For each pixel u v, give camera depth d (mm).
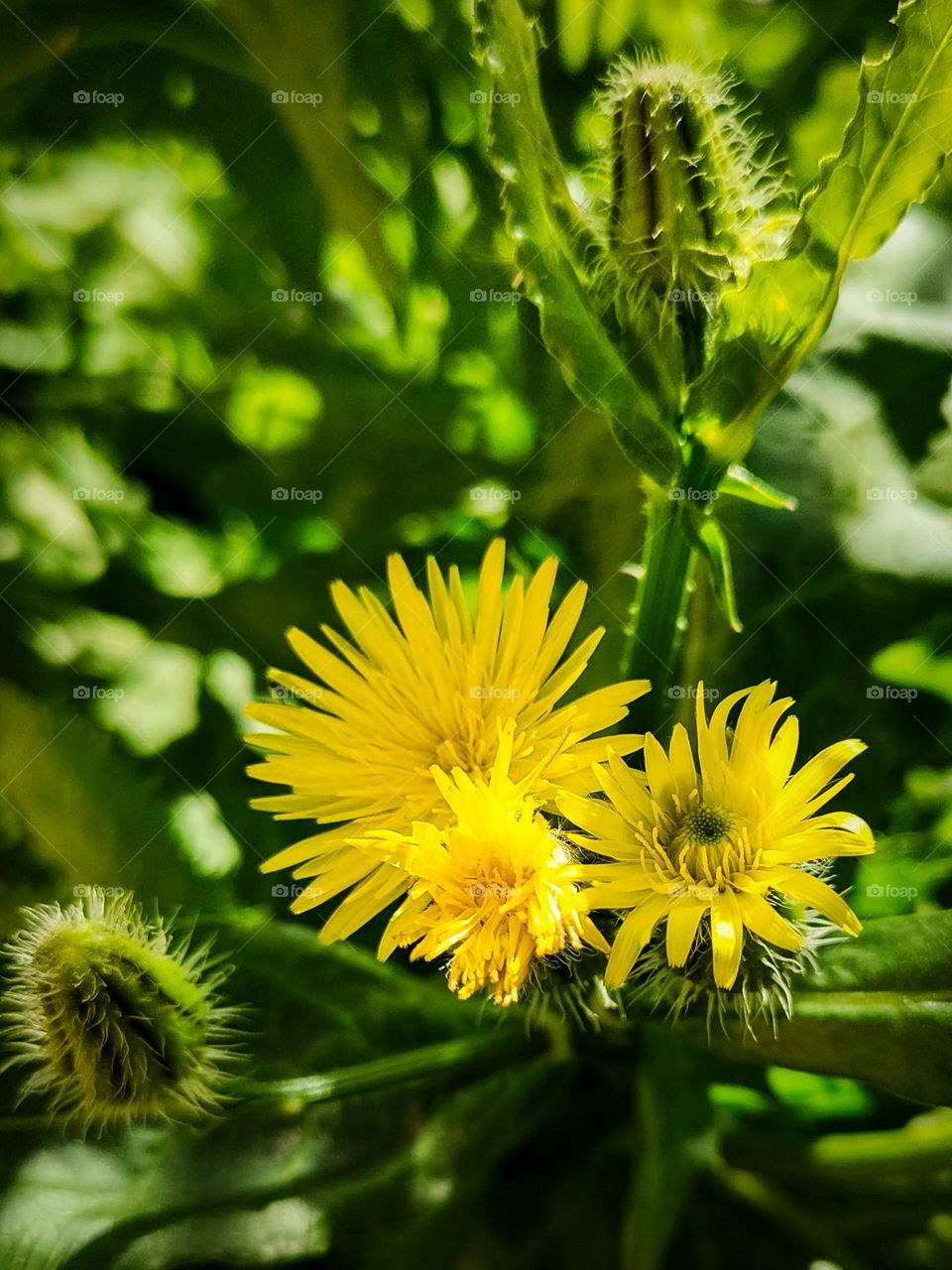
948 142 225
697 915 213
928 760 271
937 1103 229
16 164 307
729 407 230
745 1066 273
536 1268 262
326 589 291
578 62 285
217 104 303
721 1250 266
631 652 240
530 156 229
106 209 311
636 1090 262
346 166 294
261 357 305
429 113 292
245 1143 250
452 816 224
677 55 281
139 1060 229
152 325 307
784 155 291
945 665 271
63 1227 242
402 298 298
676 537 237
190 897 263
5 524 295
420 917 216
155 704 285
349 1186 248
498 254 290
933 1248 266
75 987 227
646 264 227
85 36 295
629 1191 266
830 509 276
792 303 228
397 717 226
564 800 217
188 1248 242
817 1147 265
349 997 260
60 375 307
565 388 286
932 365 282
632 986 233
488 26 227
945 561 274
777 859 214
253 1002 259
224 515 301
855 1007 231
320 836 225
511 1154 269
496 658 226
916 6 223
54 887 262
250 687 287
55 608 290
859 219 226
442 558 289
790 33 291
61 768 263
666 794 219
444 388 296
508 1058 257
